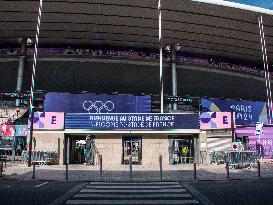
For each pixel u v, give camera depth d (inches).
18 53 1654.8
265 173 604.7
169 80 1747.0
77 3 1439.5
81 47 1776.6
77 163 892.0
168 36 1681.8
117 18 1545.3
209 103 1280.8
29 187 416.8
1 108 1165.7
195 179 508.1
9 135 939.3
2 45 1760.6
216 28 1638.8
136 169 697.6
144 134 858.1
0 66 1657.2
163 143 856.9
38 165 795.4
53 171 639.8
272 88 1993.1
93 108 1232.8
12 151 930.7
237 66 1914.4
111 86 1706.4
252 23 1624.0
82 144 942.4
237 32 1679.4
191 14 1537.9
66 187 417.4
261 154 965.2
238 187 419.8
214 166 779.4
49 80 1663.4
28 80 1646.2
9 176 546.3
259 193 364.5
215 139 877.2
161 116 863.1
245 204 293.7
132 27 1610.5
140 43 1750.7
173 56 1734.7
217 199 322.7
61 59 1680.6
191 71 1800.0
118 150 848.3
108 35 1673.2
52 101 1220.5
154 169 694.5
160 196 343.0
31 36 1656.0
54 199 321.1
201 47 1800.0
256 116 1315.2
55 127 856.3
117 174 585.9
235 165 735.1
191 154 881.5
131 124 855.1
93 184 451.8
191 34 1673.2
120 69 1727.4
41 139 852.6
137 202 305.0
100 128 853.8
